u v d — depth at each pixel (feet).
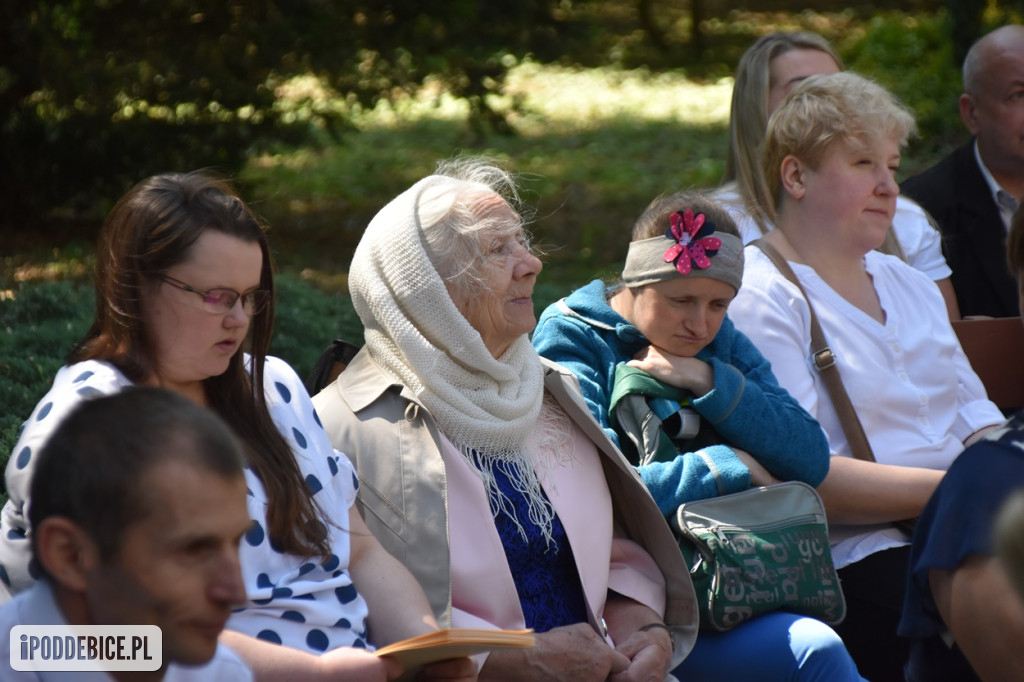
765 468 18.79
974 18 74.84
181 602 9.14
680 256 18.29
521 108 65.46
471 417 16.38
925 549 12.66
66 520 8.92
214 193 14.25
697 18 132.16
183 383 14.40
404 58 59.26
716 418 18.31
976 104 28.81
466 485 16.21
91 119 54.54
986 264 28.37
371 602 14.97
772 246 21.70
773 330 20.74
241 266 13.98
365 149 89.81
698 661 17.28
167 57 54.29
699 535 17.13
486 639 13.01
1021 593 11.74
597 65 127.24
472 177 18.54
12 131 55.16
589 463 17.84
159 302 13.84
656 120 101.86
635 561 17.85
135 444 8.91
